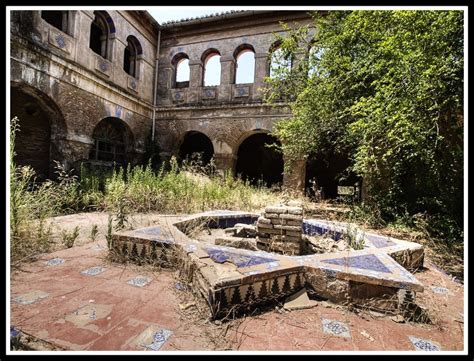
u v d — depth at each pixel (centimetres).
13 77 775
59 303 222
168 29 1444
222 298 211
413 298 224
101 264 313
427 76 417
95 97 1077
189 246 299
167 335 187
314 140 846
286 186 1193
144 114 1393
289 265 254
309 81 791
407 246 355
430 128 472
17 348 167
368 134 574
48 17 1062
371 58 598
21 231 347
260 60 1316
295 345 183
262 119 1293
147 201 672
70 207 658
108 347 172
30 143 983
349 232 412
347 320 218
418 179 621
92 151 1183
